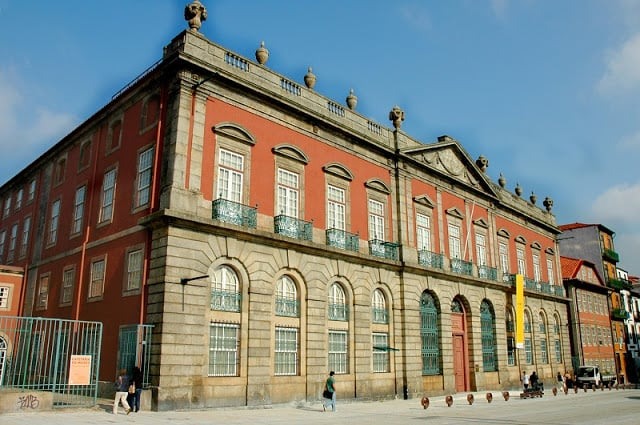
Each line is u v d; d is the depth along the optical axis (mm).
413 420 15969
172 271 16906
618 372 50000
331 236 22500
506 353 32406
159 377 15977
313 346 20797
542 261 40469
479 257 32250
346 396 21797
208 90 19375
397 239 26234
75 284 22000
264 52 21969
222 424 13805
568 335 41844
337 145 24188
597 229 53312
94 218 22141
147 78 20078
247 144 20234
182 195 17703
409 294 25734
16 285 26922
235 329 18453
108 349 18625
